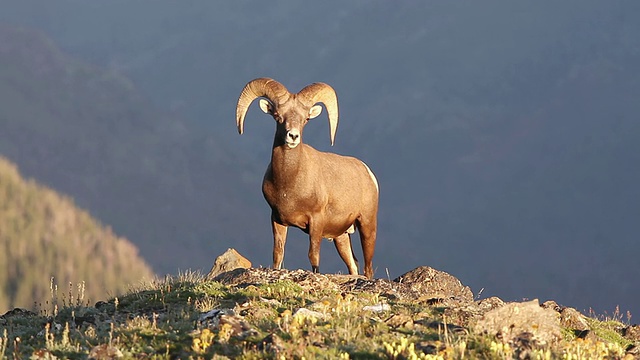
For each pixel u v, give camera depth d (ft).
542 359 112.98
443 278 181.27
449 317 136.46
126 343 118.21
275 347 108.58
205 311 133.90
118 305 153.89
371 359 110.11
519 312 123.03
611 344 131.34
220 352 110.73
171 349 114.42
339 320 125.39
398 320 128.26
